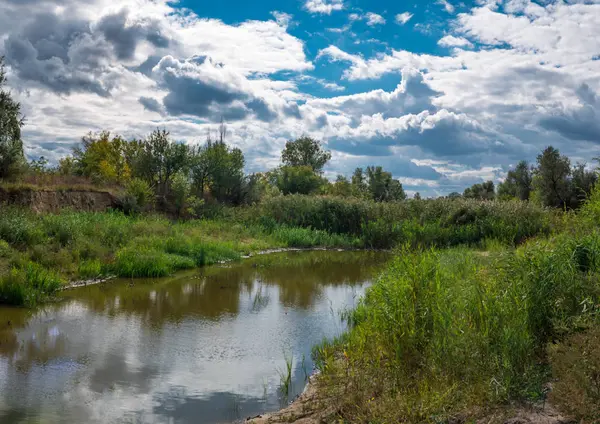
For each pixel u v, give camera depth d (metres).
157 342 9.26
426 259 8.16
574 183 35.34
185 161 30.19
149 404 6.50
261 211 31.50
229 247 22.25
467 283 8.05
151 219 24.55
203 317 11.20
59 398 6.62
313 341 9.45
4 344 8.92
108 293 13.45
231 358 8.44
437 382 5.52
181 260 18.23
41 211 20.83
